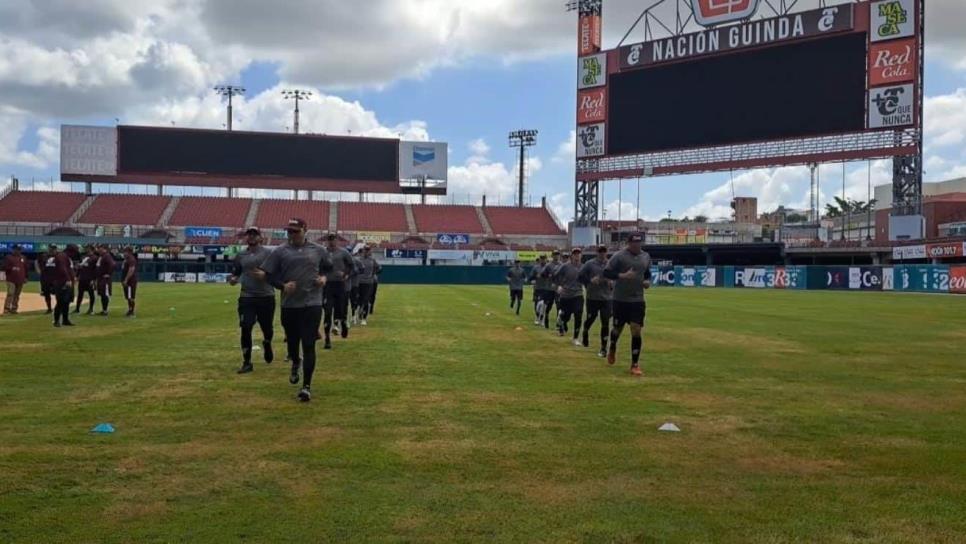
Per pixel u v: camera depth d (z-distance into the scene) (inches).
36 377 413.1
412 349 558.9
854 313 1046.4
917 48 1873.8
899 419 328.5
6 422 301.7
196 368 450.3
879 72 1913.1
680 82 2207.2
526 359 514.6
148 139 2923.2
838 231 3582.7
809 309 1142.3
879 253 2257.6
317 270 365.7
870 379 442.3
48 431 287.3
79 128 2891.2
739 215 4756.4
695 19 2188.7
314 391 378.0
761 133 2073.1
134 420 308.2
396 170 3112.7
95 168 2898.6
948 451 274.2
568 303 632.4
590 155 2399.1
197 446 268.2
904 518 204.2
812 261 2551.7
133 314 861.8
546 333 706.2
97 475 233.8
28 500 211.2
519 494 220.8
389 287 2114.9
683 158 2256.4
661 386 410.3
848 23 1941.4
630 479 236.7
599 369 471.8
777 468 250.7
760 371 470.9
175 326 725.3
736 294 1764.3
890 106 1902.1
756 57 2073.1
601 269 548.7
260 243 448.5
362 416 320.8
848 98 1955.0
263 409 332.8
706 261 2672.2
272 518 199.3
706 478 238.8
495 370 459.2
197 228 2778.1
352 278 684.1
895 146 1923.0
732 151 2158.0
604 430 301.7
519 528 194.5
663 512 207.2
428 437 286.0
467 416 323.9
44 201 2901.1
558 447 273.9
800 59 2011.6
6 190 2898.6
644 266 455.2
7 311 876.6
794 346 615.8
